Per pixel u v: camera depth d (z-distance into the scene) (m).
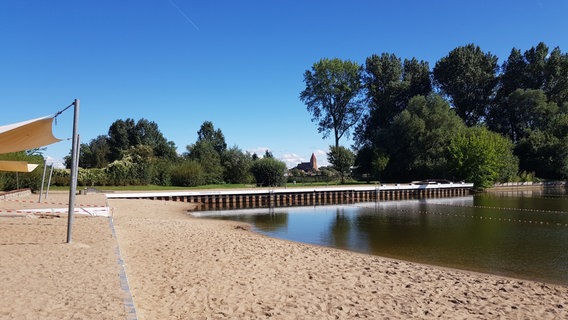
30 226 13.25
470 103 74.62
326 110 73.56
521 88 73.00
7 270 7.20
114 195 31.67
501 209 32.88
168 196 33.97
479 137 54.47
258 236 17.75
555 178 65.69
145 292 7.55
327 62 70.81
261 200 38.38
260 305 7.14
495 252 15.58
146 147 55.84
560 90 72.56
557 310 7.84
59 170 40.12
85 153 74.19
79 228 13.18
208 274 9.22
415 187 46.66
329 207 36.25
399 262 12.38
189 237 14.76
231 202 36.81
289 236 19.55
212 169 51.50
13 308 5.24
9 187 31.44
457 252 15.64
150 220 19.55
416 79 75.38
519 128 72.94
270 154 73.69
